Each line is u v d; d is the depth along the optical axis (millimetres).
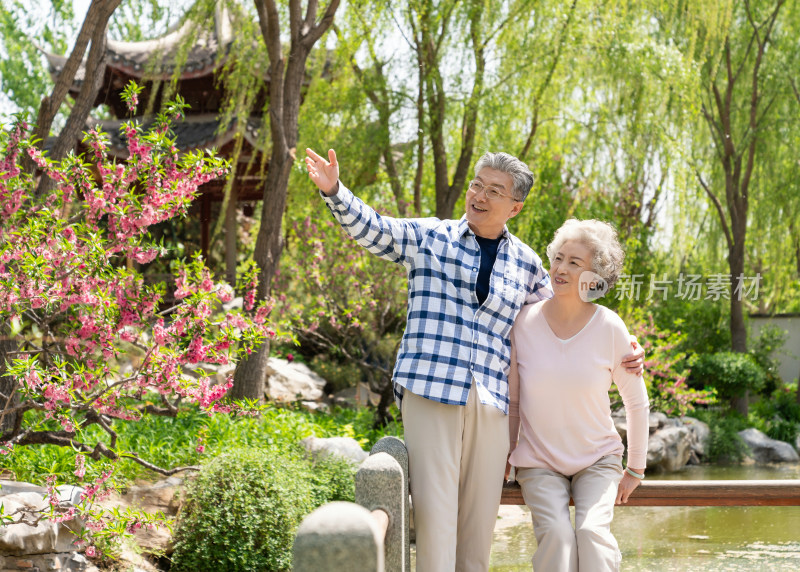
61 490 4832
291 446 7027
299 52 8664
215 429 7359
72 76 6453
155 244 5000
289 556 5301
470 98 9992
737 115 15766
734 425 13383
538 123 11031
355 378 12219
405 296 10961
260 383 8227
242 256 16875
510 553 6312
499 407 2432
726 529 7211
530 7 10109
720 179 16219
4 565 4355
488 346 2471
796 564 5758
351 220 2393
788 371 18094
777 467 12273
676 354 10961
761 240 16469
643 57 10320
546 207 11633
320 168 2369
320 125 11250
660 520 7707
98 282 4734
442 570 2320
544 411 2533
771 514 7926
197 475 5699
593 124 11211
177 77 9625
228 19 13797
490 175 2557
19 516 4488
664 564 5828
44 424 6074
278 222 8641
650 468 11508
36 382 4227
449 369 2381
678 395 10516
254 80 10547
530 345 2586
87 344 4777
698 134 15523
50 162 4863
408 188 12477
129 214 4777
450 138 12008
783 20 15508
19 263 4395
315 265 10547
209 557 5168
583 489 2490
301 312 10914
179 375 4848
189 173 4941
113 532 4602
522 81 10180
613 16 10234
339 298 10680
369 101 11188
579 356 2533
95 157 4949
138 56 13805
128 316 4820
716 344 15641
